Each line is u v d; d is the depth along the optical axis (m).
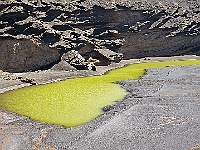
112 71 65.19
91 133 29.30
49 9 69.31
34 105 38.78
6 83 49.22
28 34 61.09
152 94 42.66
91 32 75.56
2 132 29.64
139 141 27.22
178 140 27.30
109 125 31.25
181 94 42.03
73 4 75.94
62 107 38.00
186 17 92.12
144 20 84.12
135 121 32.09
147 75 58.16
